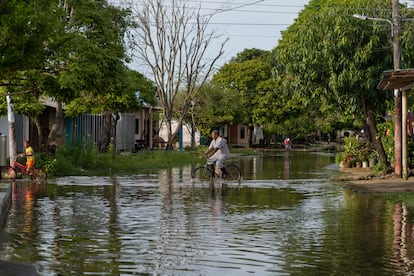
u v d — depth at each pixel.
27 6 13.34
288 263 9.39
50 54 19.20
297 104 66.50
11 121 24.72
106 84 24.28
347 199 17.95
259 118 67.88
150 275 8.62
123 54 25.31
